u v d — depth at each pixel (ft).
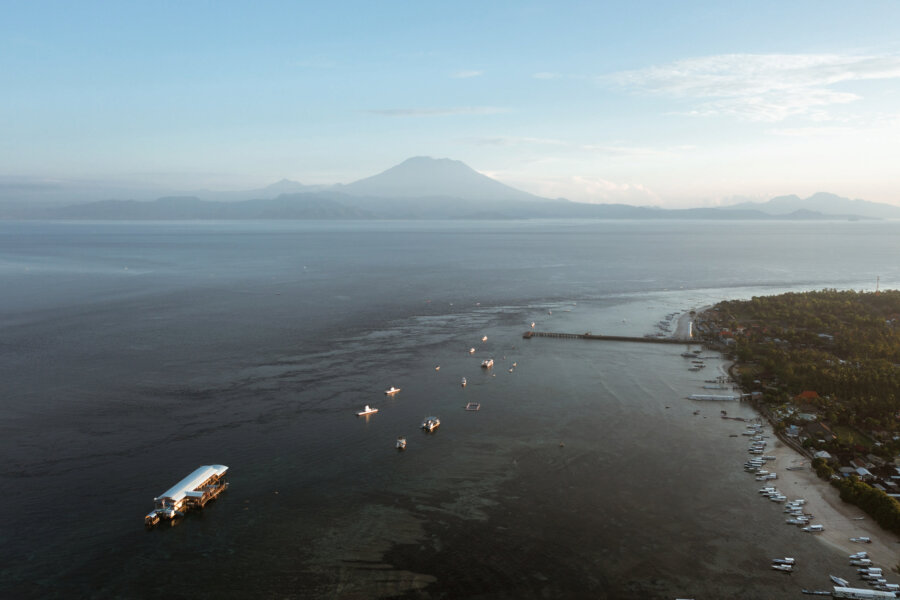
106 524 411.75
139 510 428.56
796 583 352.49
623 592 344.90
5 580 354.95
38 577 358.23
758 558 376.89
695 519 420.36
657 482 472.85
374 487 463.83
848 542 395.14
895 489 458.91
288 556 378.53
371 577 357.82
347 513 426.92
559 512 428.15
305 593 344.69
